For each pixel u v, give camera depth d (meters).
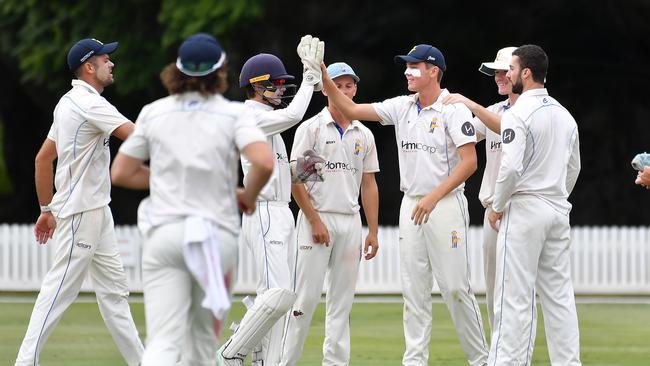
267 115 25.50
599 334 39.97
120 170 19.84
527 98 25.44
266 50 66.50
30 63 66.12
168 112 19.52
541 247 25.50
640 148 74.38
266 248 27.11
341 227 28.20
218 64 19.52
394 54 70.81
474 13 69.88
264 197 27.14
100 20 65.25
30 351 26.50
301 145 28.38
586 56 73.25
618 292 57.38
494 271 29.88
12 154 83.50
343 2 67.12
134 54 65.69
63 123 26.77
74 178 26.80
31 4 65.12
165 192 19.36
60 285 26.81
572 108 74.88
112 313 27.61
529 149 25.27
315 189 28.31
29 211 84.50
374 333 39.94
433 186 27.75
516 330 25.27
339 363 28.53
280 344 27.45
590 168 74.69
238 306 49.38
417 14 69.31
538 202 25.27
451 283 27.80
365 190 29.88
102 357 33.19
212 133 19.33
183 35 61.59
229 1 61.44
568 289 25.86
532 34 71.25
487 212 29.78
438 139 27.72
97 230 27.08
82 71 27.17
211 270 18.77
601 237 57.53
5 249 58.81
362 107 28.02
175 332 19.20
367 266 57.47
